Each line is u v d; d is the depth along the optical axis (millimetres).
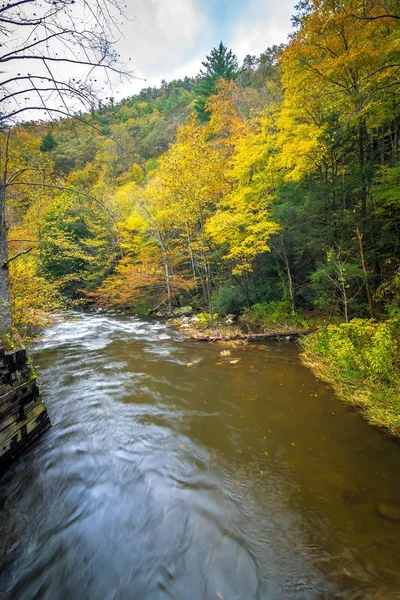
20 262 8680
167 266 17906
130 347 10750
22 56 3602
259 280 15695
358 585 2301
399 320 6281
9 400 3920
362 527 2855
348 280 9359
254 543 2742
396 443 4230
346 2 7137
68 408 5730
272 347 9789
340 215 9250
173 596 2314
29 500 3363
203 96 28047
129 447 4395
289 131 10516
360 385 5781
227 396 6141
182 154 10961
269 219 11680
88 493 3463
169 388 6688
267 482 3574
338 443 4301
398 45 6184
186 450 4297
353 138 9625
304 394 6012
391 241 8656
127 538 2852
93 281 23562
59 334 13430
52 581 2461
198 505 3248
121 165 27875
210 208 15164
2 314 4543
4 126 4738
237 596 2287
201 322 13977
